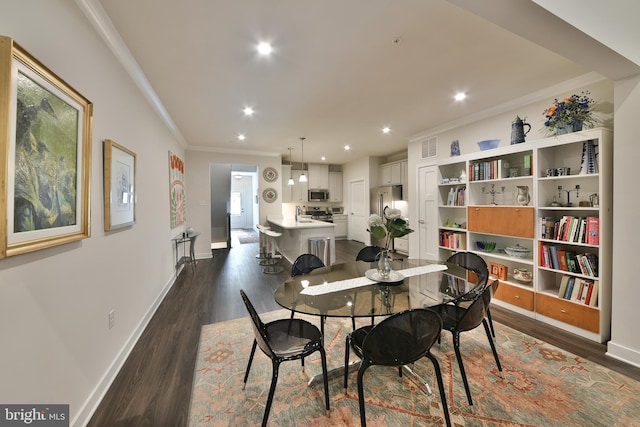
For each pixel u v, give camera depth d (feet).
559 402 5.13
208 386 5.68
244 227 41.32
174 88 9.11
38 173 3.64
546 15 4.42
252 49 6.89
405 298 5.67
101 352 5.48
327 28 6.10
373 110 11.37
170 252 12.63
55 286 4.08
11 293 3.26
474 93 9.66
